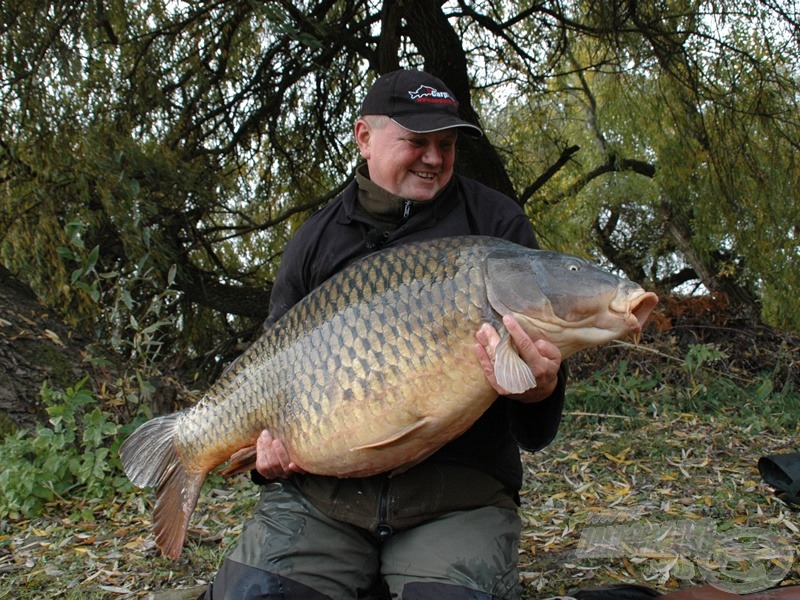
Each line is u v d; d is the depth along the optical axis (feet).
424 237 5.99
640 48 18.12
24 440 10.31
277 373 5.55
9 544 8.39
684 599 5.49
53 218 15.31
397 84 5.92
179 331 19.08
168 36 17.17
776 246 19.36
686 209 25.63
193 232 18.49
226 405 5.84
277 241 21.53
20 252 15.58
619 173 30.68
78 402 10.12
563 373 5.58
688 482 9.46
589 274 4.94
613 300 4.87
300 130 21.11
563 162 21.98
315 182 21.62
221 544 8.17
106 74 15.81
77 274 10.89
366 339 5.15
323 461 5.37
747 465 10.05
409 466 5.45
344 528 5.79
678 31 17.65
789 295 19.65
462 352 4.96
